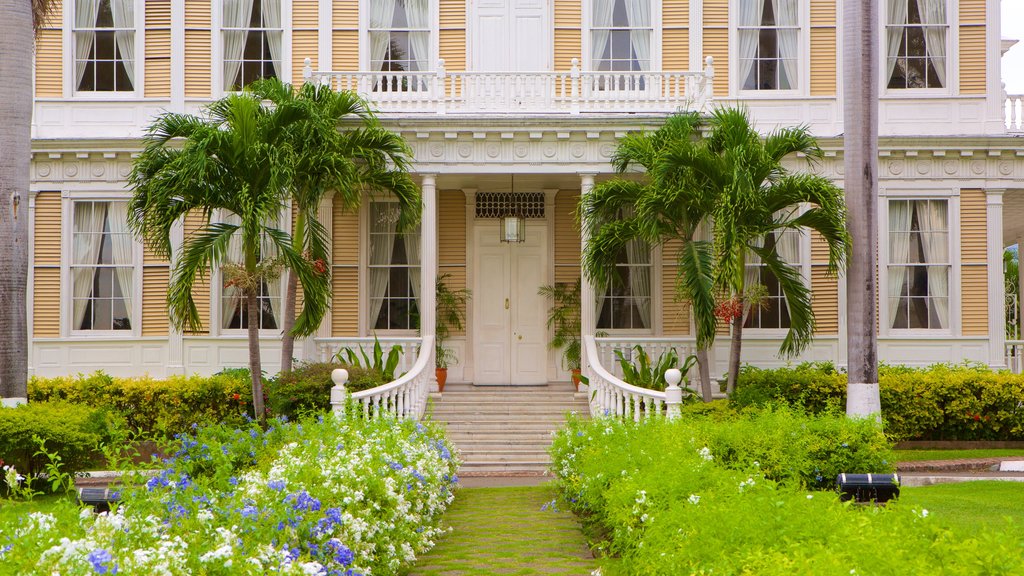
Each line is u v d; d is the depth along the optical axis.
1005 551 4.59
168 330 20.52
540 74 19.52
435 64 21.17
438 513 11.20
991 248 20.50
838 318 20.45
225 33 21.12
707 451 10.08
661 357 19.03
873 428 12.77
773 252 17.61
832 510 5.77
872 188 16.02
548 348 21.22
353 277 20.95
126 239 20.70
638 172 19.19
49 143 20.31
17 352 15.18
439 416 18.61
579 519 11.40
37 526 5.22
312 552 6.25
